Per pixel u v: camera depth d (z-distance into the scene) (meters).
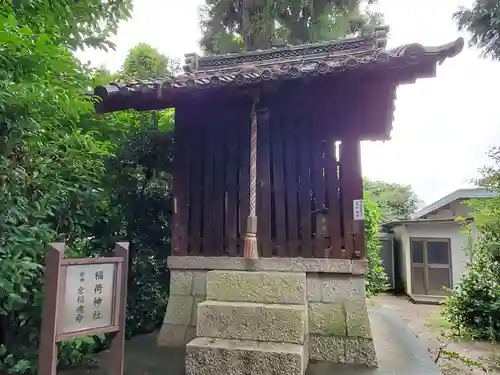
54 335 2.17
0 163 2.50
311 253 3.85
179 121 4.40
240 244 4.05
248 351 2.96
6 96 2.30
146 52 9.07
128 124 5.61
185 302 4.11
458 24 8.58
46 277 2.24
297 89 3.66
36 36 2.92
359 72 3.14
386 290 13.32
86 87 3.85
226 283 3.62
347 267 3.70
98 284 2.47
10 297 2.65
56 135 3.08
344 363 3.52
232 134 4.26
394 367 3.45
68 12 3.74
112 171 5.05
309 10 10.27
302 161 4.00
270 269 3.89
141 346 4.14
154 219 5.41
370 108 4.10
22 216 2.80
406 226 12.05
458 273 11.21
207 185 4.25
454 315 7.32
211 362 3.01
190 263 4.14
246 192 4.12
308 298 3.76
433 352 5.82
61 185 3.27
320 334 3.64
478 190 11.41
